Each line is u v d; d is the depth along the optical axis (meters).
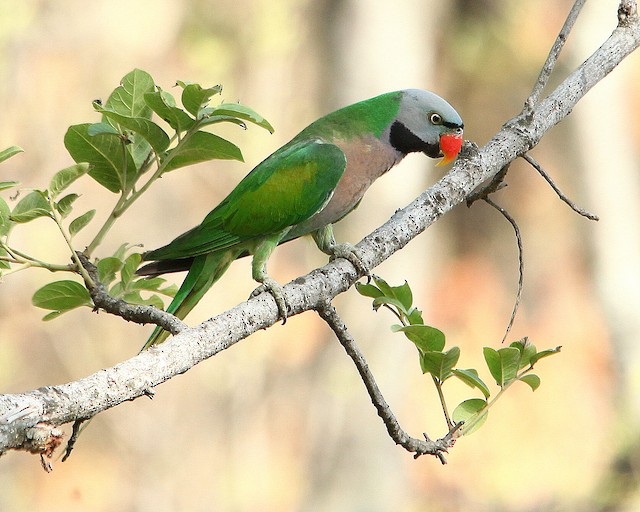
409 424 18.28
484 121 22.17
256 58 17.22
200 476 15.85
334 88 16.64
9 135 14.96
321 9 16.88
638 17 6.00
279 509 16.11
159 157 4.70
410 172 16.23
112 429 15.87
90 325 15.85
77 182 15.92
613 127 18.97
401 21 16.53
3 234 4.40
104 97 16.41
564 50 19.95
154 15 16.62
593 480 18.02
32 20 15.26
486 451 18.52
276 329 16.62
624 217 18.88
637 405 17.92
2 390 15.22
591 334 20.28
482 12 21.00
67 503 15.47
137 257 4.90
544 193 22.08
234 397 16.33
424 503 18.09
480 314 21.62
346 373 16.44
